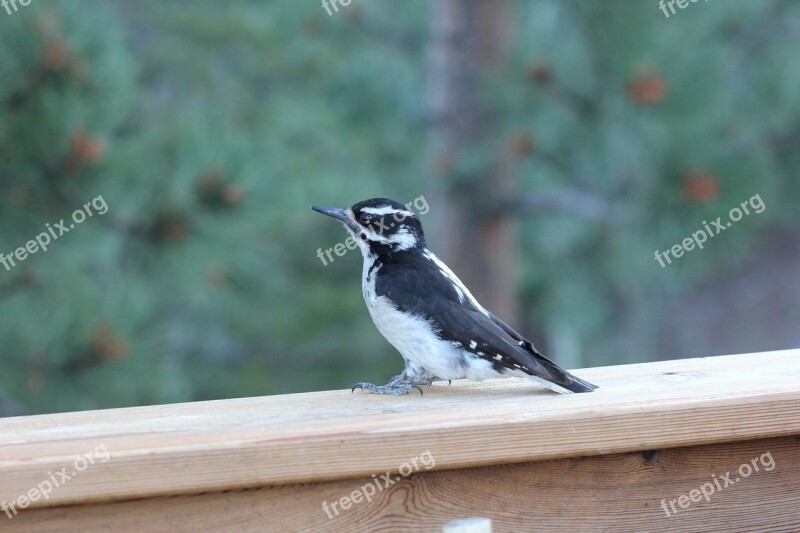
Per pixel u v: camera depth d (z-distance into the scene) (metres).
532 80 12.30
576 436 5.34
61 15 9.80
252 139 13.03
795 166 16.05
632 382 6.41
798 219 18.30
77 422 5.80
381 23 15.91
